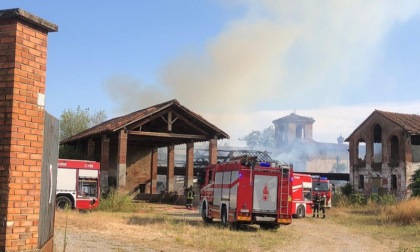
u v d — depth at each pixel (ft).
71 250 34.60
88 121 166.09
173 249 40.37
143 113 106.52
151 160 145.69
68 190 79.25
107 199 89.25
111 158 137.80
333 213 101.55
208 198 69.51
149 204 113.39
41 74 22.26
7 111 20.71
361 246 50.37
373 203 118.52
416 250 46.44
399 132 135.44
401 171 133.59
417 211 77.05
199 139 121.39
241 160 60.75
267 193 60.75
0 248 20.17
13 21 21.01
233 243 45.68
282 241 51.52
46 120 23.86
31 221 21.48
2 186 20.49
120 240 43.80
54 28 22.57
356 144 152.76
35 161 21.80
